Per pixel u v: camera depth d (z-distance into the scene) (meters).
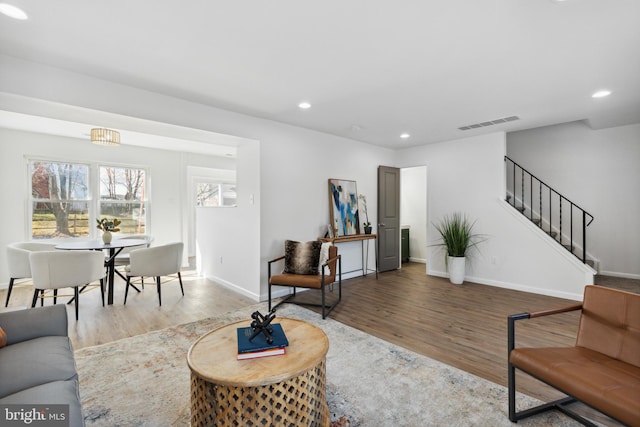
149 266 3.73
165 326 3.07
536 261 4.33
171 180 6.43
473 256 4.98
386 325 3.10
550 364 1.52
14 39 2.16
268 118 3.99
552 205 5.43
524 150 5.72
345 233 4.98
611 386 1.32
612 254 4.97
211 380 1.37
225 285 4.67
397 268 6.07
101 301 3.89
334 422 1.69
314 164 4.63
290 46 2.26
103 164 5.56
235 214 4.43
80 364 2.30
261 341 1.64
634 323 1.58
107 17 1.92
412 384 2.05
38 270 3.14
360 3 1.78
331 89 3.05
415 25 2.00
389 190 5.85
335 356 2.44
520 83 2.90
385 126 4.37
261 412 1.38
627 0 1.74
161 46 2.26
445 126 4.38
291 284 3.42
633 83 2.90
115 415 1.75
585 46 2.25
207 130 3.48
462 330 2.97
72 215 5.26
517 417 1.69
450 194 5.26
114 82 2.86
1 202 4.55
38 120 3.99
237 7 1.82
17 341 1.69
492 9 1.83
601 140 5.02
